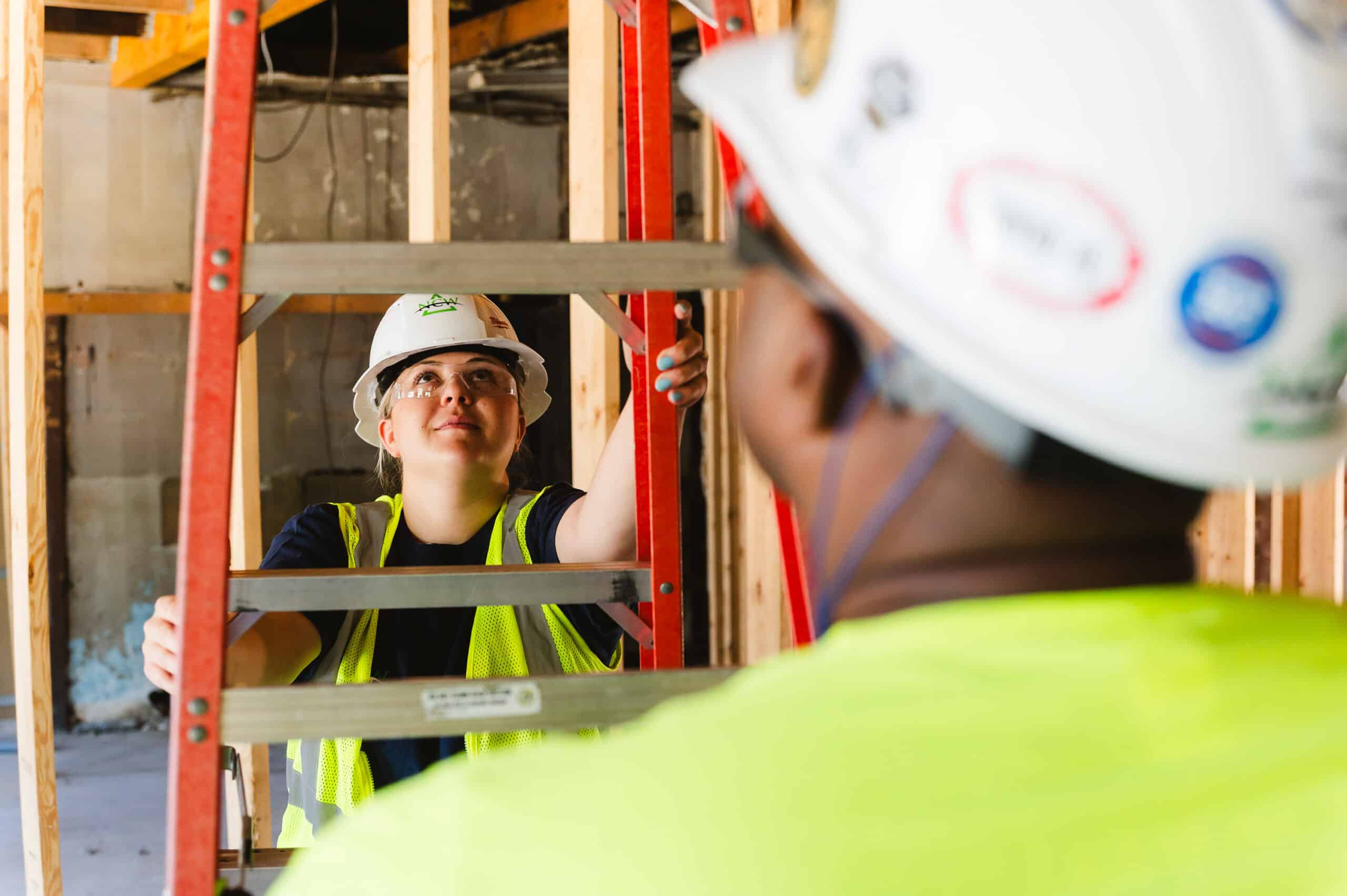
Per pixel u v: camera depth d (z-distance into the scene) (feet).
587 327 9.38
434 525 6.72
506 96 20.98
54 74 19.08
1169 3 1.64
